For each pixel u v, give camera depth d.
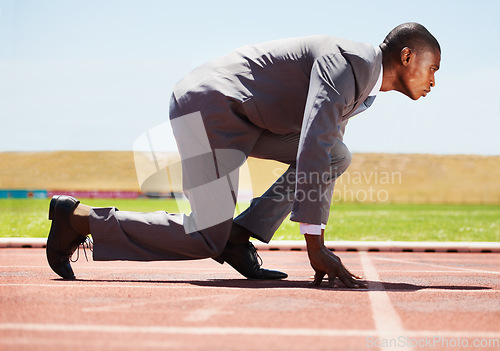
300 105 4.06
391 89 4.24
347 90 3.83
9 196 47.53
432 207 31.36
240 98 4.02
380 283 4.40
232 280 4.52
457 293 3.78
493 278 4.89
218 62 4.19
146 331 2.54
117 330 2.56
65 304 3.18
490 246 8.51
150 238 4.22
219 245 4.29
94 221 4.25
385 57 4.11
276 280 4.56
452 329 2.68
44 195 48.00
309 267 5.89
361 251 8.57
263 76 4.05
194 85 4.17
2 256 6.93
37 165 52.34
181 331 2.55
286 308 3.12
